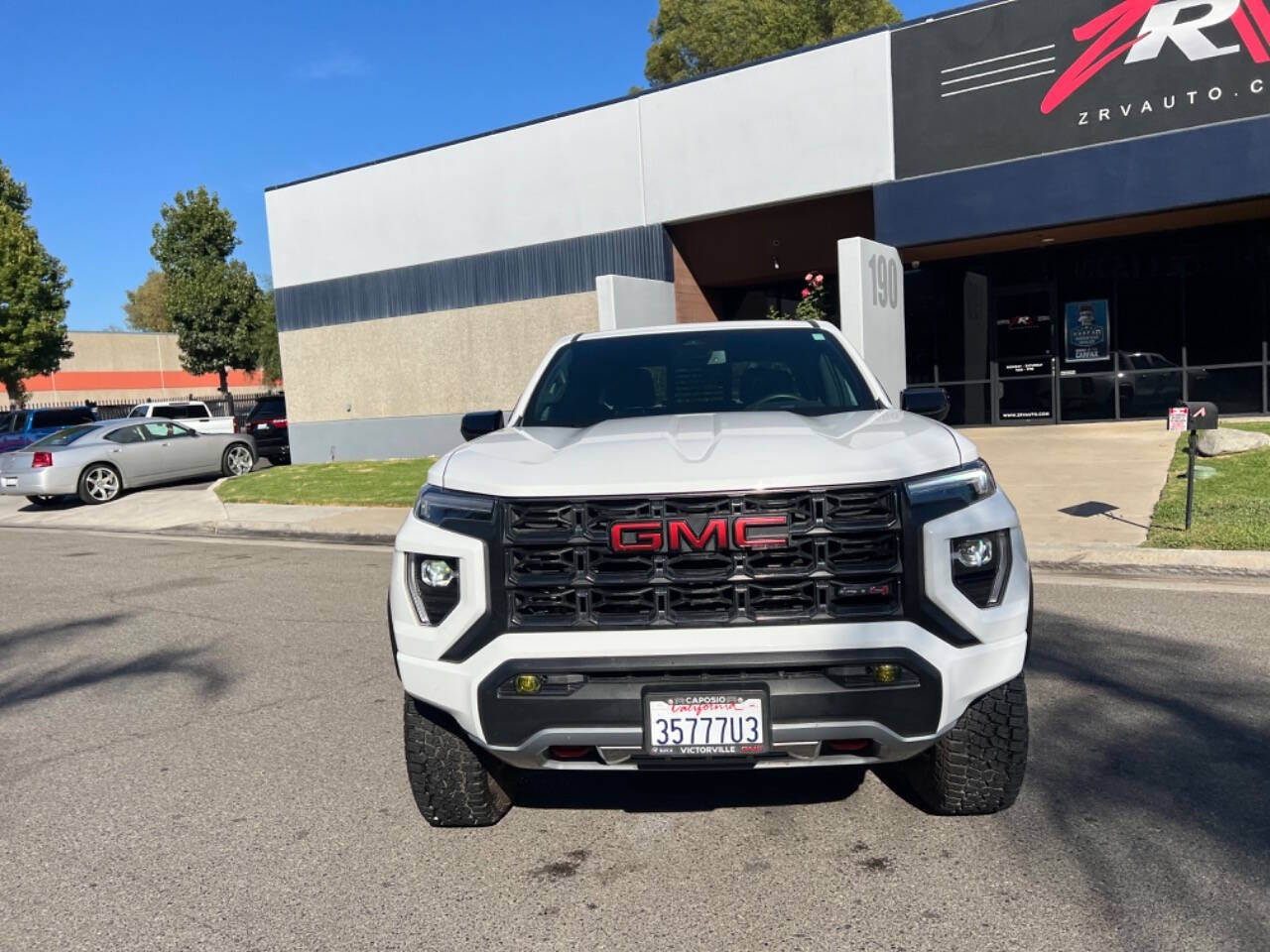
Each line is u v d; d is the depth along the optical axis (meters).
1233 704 4.68
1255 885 3.06
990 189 14.97
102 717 5.39
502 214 19.75
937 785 3.50
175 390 70.50
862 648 2.97
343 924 3.10
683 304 18.31
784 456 3.15
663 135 17.69
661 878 3.31
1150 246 16.52
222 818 3.95
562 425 4.27
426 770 3.52
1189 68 13.53
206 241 38.50
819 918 3.00
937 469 3.15
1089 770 3.99
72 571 10.73
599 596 3.07
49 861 3.64
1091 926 2.87
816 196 16.45
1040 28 14.36
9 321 32.75
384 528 12.07
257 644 6.85
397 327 21.41
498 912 3.14
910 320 18.44
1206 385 16.34
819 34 38.16
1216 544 7.73
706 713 2.99
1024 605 3.21
